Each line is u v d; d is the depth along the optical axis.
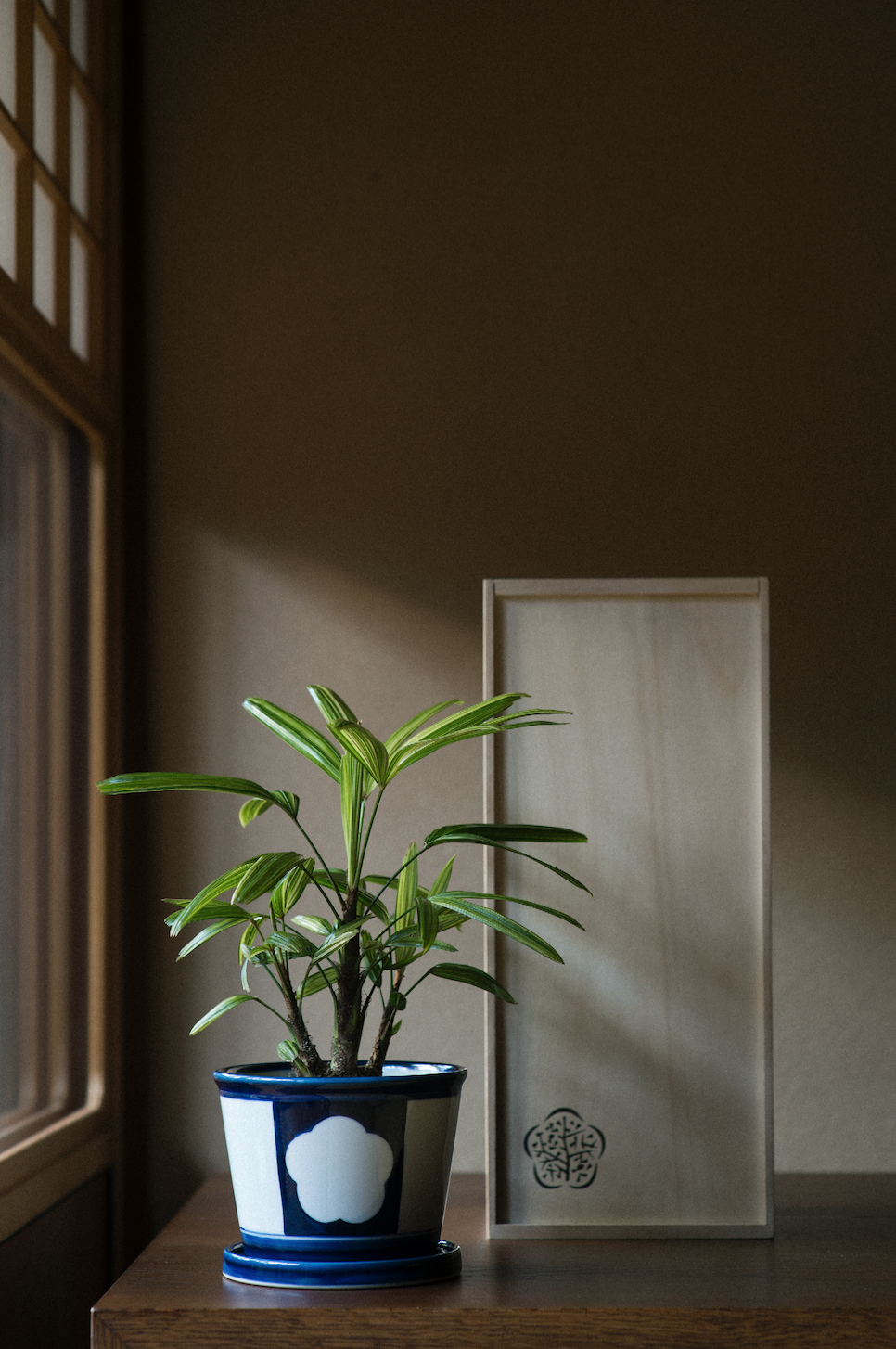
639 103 1.78
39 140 1.50
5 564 1.40
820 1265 1.08
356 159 1.78
